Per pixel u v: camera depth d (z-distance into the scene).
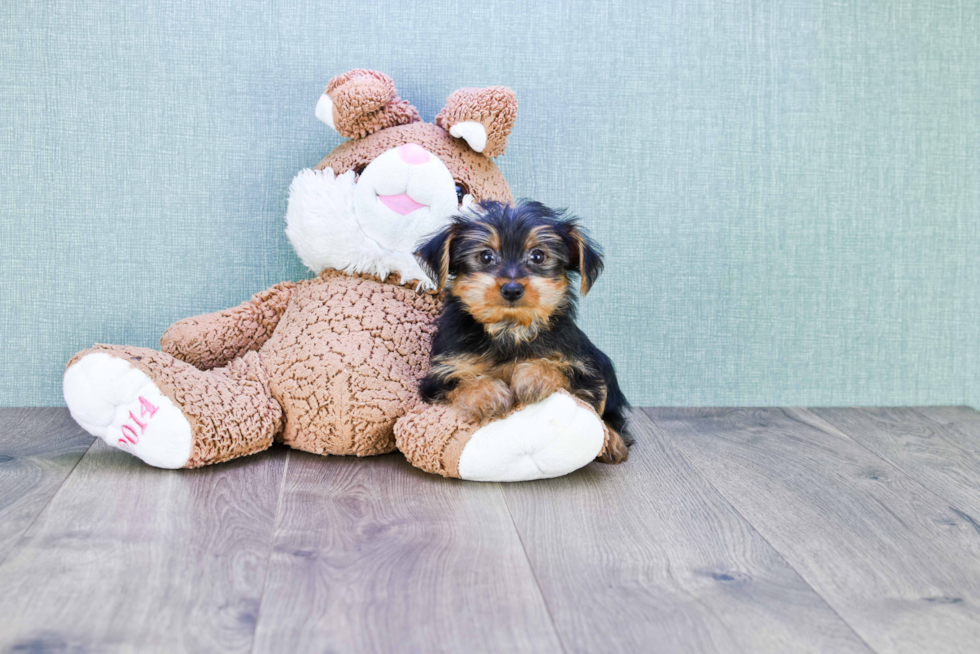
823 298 1.10
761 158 1.07
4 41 0.99
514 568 0.71
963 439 1.00
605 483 0.86
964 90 1.08
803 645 0.64
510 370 0.85
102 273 1.03
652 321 1.08
